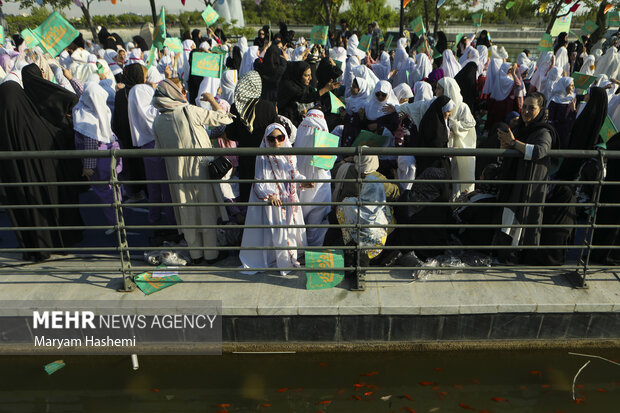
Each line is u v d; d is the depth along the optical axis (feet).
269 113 14.21
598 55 40.78
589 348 12.70
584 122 13.61
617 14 35.58
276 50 22.91
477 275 13.25
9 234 16.57
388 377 12.66
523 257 13.82
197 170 13.12
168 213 15.19
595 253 13.82
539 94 12.47
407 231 13.83
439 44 40.06
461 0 89.66
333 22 91.50
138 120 15.39
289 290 12.73
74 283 13.10
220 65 15.26
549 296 12.35
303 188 13.97
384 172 18.80
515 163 12.77
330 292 12.60
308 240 14.71
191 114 12.92
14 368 12.89
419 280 13.03
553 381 12.36
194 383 12.62
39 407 12.08
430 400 11.98
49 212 14.08
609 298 12.27
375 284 12.92
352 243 13.10
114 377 12.71
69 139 14.92
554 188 13.19
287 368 12.85
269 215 12.96
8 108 12.94
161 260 13.92
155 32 22.13
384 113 18.92
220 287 12.86
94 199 19.83
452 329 12.48
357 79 21.36
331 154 11.62
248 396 12.24
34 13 80.23
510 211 12.90
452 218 14.28
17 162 13.25
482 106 28.86
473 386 12.34
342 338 12.59
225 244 14.85
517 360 12.87
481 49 35.22
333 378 12.68
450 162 15.97
